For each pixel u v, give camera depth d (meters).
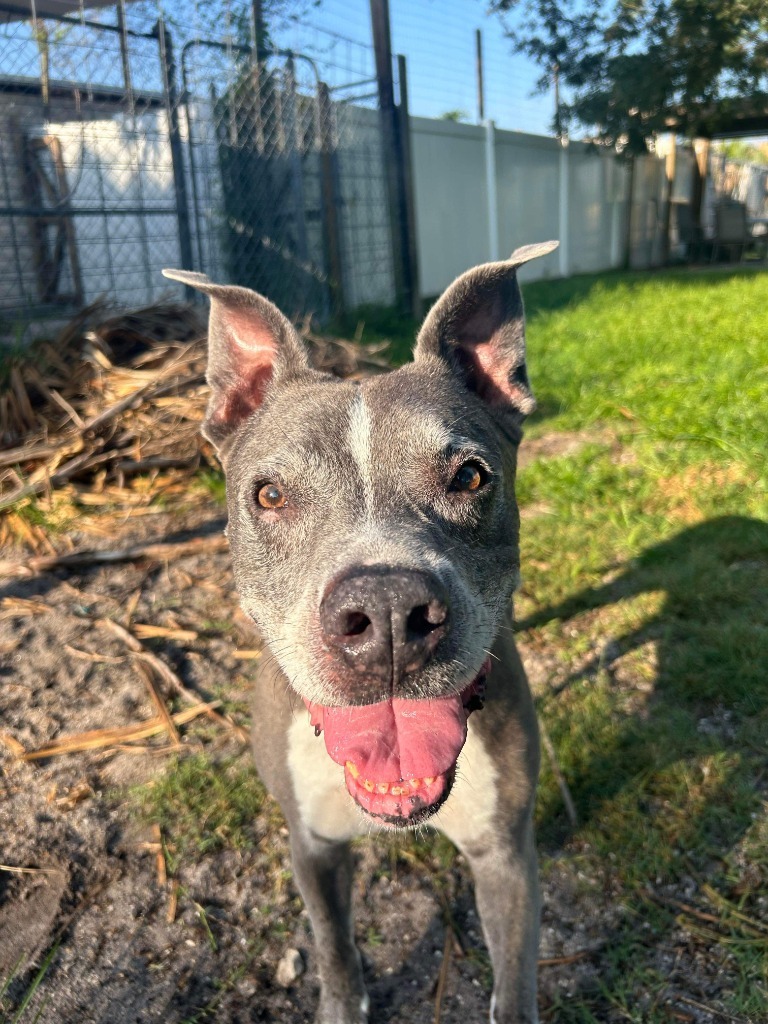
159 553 0.77
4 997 0.40
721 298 1.92
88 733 0.57
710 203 3.97
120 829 0.49
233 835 0.48
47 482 0.85
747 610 0.63
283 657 0.34
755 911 0.41
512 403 0.44
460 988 0.40
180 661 0.63
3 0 1.32
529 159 2.53
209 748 0.55
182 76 1.40
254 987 0.41
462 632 0.31
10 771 0.54
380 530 0.33
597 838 0.46
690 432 0.93
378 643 0.29
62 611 0.69
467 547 0.36
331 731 0.34
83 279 1.38
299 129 1.56
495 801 0.38
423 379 0.40
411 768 0.33
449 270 2.18
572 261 2.87
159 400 0.93
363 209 1.77
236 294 0.43
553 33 2.61
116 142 1.37
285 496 0.36
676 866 0.44
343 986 0.38
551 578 0.70
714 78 2.65
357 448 0.36
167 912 0.44
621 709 0.55
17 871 0.46
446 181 2.13
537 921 0.38
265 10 1.50
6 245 1.31
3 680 0.62
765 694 0.54
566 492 0.83
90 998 0.40
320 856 0.40
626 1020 0.38
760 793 0.47
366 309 1.71
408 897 0.45
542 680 0.59
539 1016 0.38
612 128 2.69
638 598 0.66
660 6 2.54
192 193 1.45
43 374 0.97
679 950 0.40
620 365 1.26
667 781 0.48
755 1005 0.37
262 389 0.45
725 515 0.76
